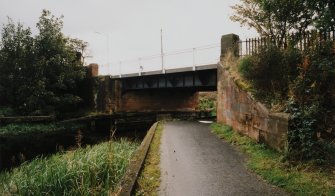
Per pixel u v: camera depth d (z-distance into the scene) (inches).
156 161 276.2
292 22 392.8
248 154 291.3
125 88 1034.7
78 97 1031.6
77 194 246.1
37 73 940.6
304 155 235.3
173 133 453.7
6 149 615.8
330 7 283.1
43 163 350.6
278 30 411.2
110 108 1015.6
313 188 187.3
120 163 287.0
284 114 263.1
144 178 222.8
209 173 237.0
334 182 191.9
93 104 1066.7
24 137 706.2
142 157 274.7
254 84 364.2
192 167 255.3
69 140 724.7
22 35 961.5
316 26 293.6
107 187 242.1
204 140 382.3
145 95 1104.8
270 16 414.6
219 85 521.3
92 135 793.6
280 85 319.3
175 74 834.8
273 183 207.2
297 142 247.1
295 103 267.9
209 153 306.2
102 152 322.7
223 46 546.0
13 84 942.4
